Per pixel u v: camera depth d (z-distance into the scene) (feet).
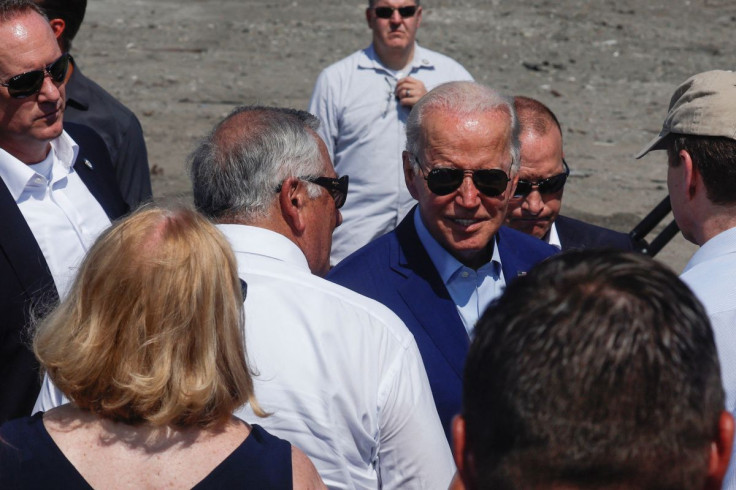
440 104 10.09
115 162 14.88
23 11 11.32
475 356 4.66
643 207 30.30
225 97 42.37
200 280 6.59
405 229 10.59
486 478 4.51
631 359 4.28
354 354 8.15
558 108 40.93
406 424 8.33
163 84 44.27
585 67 47.60
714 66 47.98
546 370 4.33
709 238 8.57
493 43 51.75
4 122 11.25
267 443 6.71
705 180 8.45
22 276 10.68
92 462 6.39
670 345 4.33
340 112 18.76
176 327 6.48
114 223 6.95
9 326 10.61
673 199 8.93
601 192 31.45
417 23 18.93
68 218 11.62
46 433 6.48
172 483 6.36
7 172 11.28
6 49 11.01
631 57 49.37
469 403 4.65
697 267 8.14
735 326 7.54
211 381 6.49
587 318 4.38
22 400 10.59
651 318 4.37
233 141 8.98
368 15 19.02
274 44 52.31
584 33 53.98
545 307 4.48
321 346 8.11
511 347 4.46
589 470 4.27
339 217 9.76
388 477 8.46
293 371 8.02
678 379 4.28
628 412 4.23
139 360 6.42
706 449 4.40
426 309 10.14
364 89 18.67
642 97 42.75
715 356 4.47
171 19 58.49
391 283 10.27
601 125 38.78
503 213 10.22
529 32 54.08
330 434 7.99
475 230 10.08
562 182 12.54
